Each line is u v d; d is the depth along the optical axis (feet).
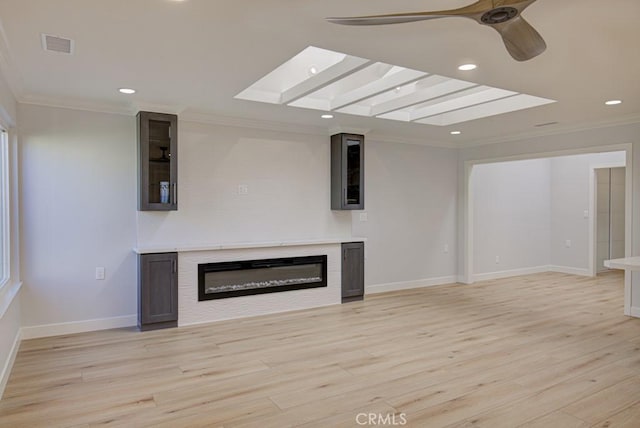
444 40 8.99
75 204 14.26
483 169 24.52
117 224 14.94
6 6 7.32
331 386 10.03
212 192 16.47
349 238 19.04
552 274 26.55
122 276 15.05
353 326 15.03
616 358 11.86
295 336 13.89
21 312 13.42
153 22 8.03
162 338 13.65
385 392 9.70
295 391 9.75
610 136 17.21
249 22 8.04
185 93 13.08
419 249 22.43
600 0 7.23
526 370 10.98
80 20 7.91
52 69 10.75
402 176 21.75
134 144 15.17
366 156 20.57
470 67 10.74
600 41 9.05
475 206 24.18
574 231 26.61
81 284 14.39
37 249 13.69
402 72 12.19
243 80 11.73
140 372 10.85
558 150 19.04
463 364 11.40
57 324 14.03
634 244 16.49
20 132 13.39
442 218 23.21
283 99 14.30
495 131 19.63
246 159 17.17
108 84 12.09
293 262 17.39
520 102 15.20
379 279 21.15
